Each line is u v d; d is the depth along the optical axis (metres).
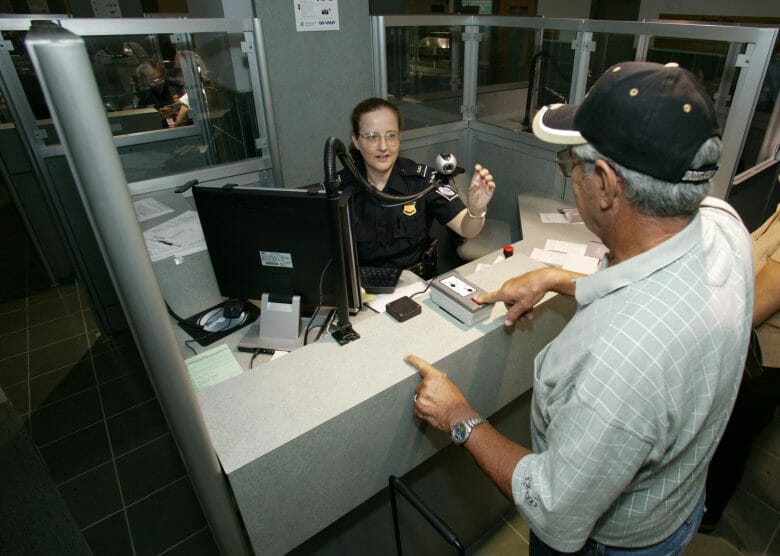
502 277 1.26
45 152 2.24
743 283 0.69
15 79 2.07
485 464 0.81
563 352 0.71
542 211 2.24
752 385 1.36
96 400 2.30
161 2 4.88
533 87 2.48
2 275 3.47
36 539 1.69
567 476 0.64
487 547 1.63
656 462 0.67
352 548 1.20
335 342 1.06
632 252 0.67
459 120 2.78
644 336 0.60
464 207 1.92
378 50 2.40
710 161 0.59
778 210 1.27
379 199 1.17
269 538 0.91
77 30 1.73
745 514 1.70
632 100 0.58
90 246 2.52
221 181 2.32
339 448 0.91
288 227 1.20
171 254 1.60
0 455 2.01
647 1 4.58
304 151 2.44
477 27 2.54
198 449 0.75
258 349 1.28
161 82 3.03
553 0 5.19
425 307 1.17
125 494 1.84
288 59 2.22
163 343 0.64
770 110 2.44
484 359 1.10
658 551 0.84
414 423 1.03
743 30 1.56
